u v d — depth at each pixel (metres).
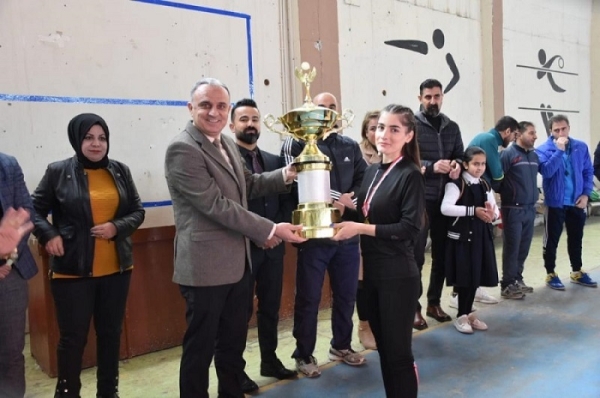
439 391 2.23
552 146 3.86
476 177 2.96
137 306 2.79
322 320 3.32
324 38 4.35
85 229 2.00
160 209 3.51
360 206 1.85
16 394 1.71
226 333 1.97
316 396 2.22
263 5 4.02
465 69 5.85
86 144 2.04
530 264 4.74
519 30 6.57
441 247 3.18
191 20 3.62
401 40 5.13
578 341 2.79
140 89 3.40
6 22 2.90
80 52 3.15
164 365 2.66
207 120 1.80
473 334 2.95
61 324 1.99
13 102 2.94
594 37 7.71
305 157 1.78
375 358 2.63
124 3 3.31
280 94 4.16
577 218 3.90
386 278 1.70
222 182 1.82
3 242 1.37
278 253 2.39
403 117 1.71
